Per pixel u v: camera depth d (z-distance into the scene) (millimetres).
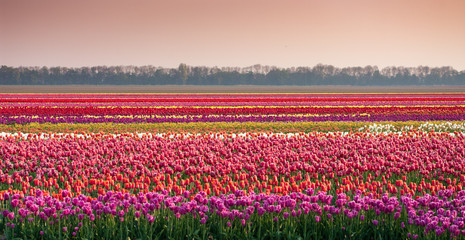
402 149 20094
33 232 10430
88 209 10344
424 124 32781
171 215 11000
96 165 18250
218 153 18562
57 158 18078
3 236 10836
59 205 10430
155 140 23000
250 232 10531
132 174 13625
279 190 11922
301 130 32406
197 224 10836
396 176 15719
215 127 33375
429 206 10703
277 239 10461
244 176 13750
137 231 10719
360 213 11086
